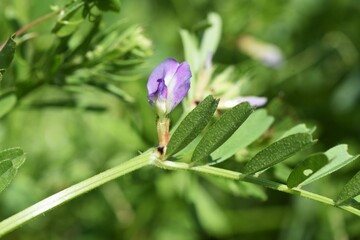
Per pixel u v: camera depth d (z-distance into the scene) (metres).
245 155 0.24
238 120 0.19
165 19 0.39
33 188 0.33
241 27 0.37
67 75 0.26
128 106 0.33
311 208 0.35
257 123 0.22
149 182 0.32
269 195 0.37
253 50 0.36
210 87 0.24
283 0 0.38
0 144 0.33
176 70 0.21
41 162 0.34
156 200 0.34
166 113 0.20
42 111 0.35
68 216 0.35
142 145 0.30
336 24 0.39
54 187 0.34
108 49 0.25
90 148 0.34
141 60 0.25
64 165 0.34
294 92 0.38
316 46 0.39
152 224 0.35
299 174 0.19
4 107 0.25
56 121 0.35
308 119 0.38
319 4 0.39
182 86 0.20
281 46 0.39
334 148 0.20
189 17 0.38
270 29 0.39
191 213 0.35
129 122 0.31
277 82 0.37
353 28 0.39
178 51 0.38
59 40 0.25
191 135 0.20
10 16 0.27
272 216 0.37
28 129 0.34
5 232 0.19
